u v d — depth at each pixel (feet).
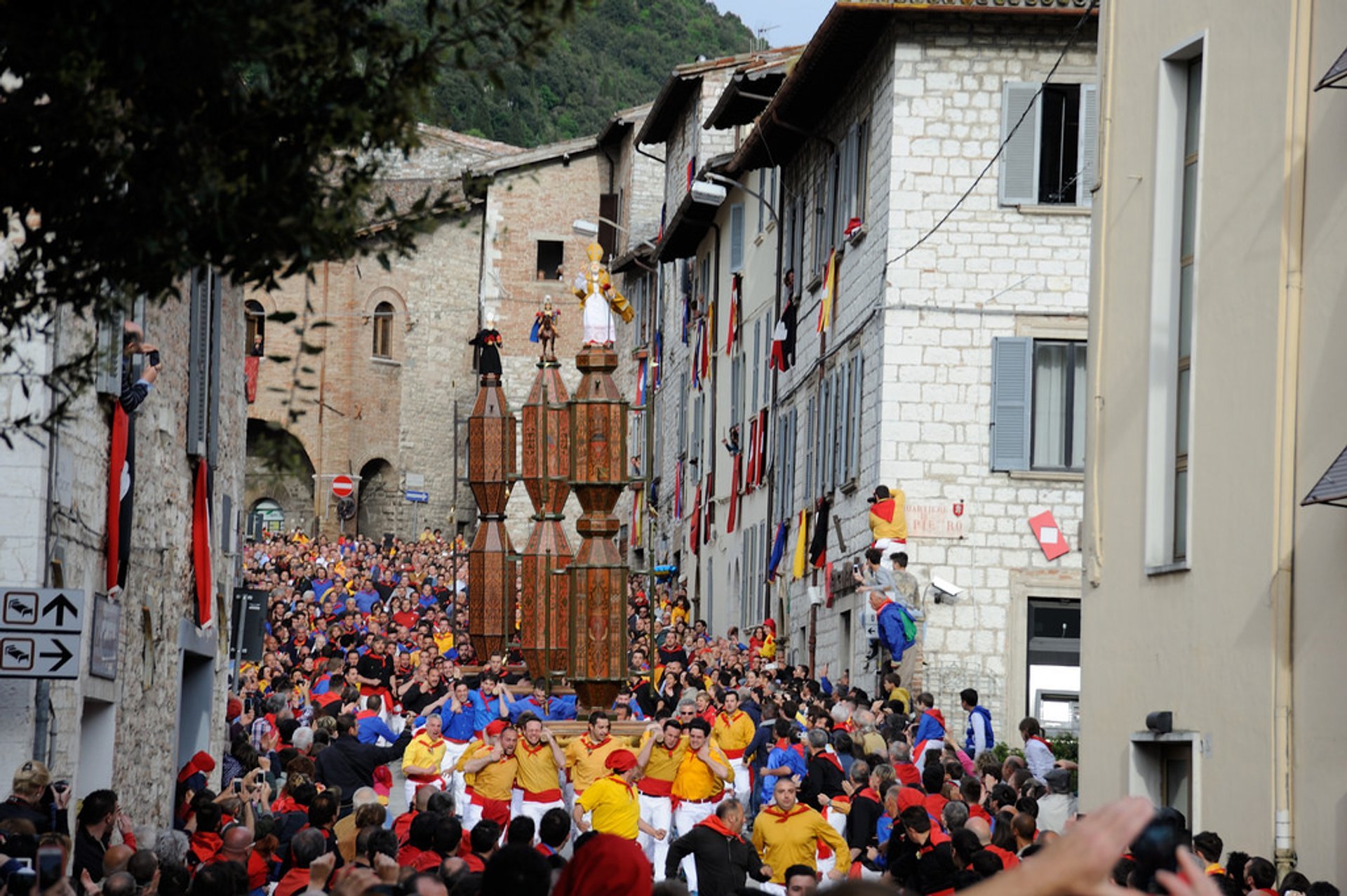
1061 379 125.39
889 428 124.77
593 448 119.65
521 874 24.13
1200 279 70.38
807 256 156.97
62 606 57.62
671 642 156.87
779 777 79.41
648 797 85.15
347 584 213.25
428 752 97.30
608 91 469.16
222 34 24.86
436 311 333.42
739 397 189.78
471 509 337.52
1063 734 114.21
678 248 221.46
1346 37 62.64
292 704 125.80
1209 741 68.13
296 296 321.52
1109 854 11.73
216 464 103.91
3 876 41.01
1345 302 62.03
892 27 126.00
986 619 123.54
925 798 72.79
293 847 53.98
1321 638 62.18
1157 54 74.33
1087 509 78.48
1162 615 72.18
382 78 28.22
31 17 24.67
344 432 323.98
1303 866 62.59
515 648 156.04
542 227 322.55
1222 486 68.13
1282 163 65.26
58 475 63.62
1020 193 125.29
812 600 145.59
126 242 27.25
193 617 97.55
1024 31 125.80
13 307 28.32
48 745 62.44
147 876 50.01
